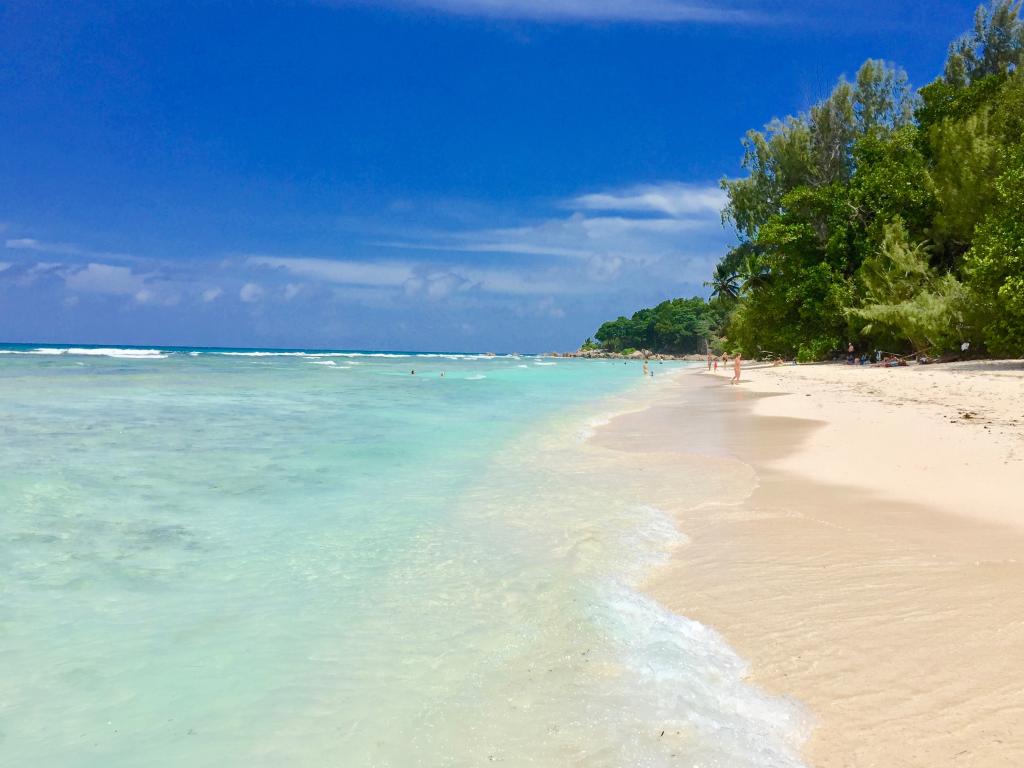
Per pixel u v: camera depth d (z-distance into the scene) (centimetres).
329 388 2619
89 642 411
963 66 4278
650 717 325
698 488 851
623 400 2341
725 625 432
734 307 6694
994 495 738
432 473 944
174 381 2744
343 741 311
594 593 492
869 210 4053
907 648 380
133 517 683
